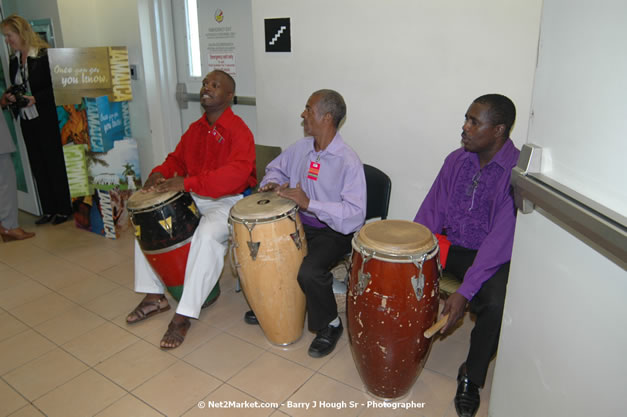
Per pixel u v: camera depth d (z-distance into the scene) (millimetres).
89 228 3516
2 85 3725
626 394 811
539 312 1106
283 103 2684
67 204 3695
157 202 2049
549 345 1062
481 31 1975
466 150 1817
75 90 3148
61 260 3039
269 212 1842
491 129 1702
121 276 2820
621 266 802
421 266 1505
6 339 2199
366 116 2393
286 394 1812
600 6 855
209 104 2266
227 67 3131
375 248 1520
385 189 2135
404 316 1545
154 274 2314
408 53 2180
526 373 1180
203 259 2086
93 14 3537
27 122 3402
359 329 1633
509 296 1271
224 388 1850
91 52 3129
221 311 2418
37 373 1957
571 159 945
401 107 2270
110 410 1742
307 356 2041
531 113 1134
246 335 2207
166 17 3305
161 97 3451
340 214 1928
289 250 1894
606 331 856
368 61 2309
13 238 3363
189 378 1912
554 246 1031
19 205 4020
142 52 3363
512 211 1667
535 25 1856
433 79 2143
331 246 2027
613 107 812
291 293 1964
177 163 2520
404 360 1641
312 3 2402
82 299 2557
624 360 811
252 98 3062
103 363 2018
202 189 2139
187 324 2213
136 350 2107
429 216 2010
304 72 2541
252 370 1955
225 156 2301
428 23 2092
